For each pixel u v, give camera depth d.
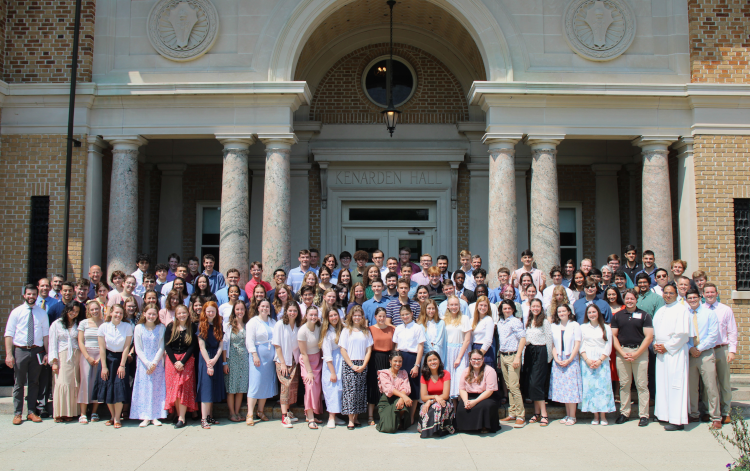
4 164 11.03
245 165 11.06
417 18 12.96
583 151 13.70
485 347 8.05
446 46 13.57
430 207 13.78
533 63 11.18
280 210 10.83
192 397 8.06
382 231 13.76
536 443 7.29
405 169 13.62
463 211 13.59
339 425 8.10
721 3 11.23
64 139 11.02
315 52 13.31
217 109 10.96
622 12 11.27
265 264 10.78
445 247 13.45
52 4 11.26
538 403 8.28
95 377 8.23
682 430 7.92
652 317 8.55
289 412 8.24
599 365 8.19
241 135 10.90
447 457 6.73
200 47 11.19
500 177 10.91
